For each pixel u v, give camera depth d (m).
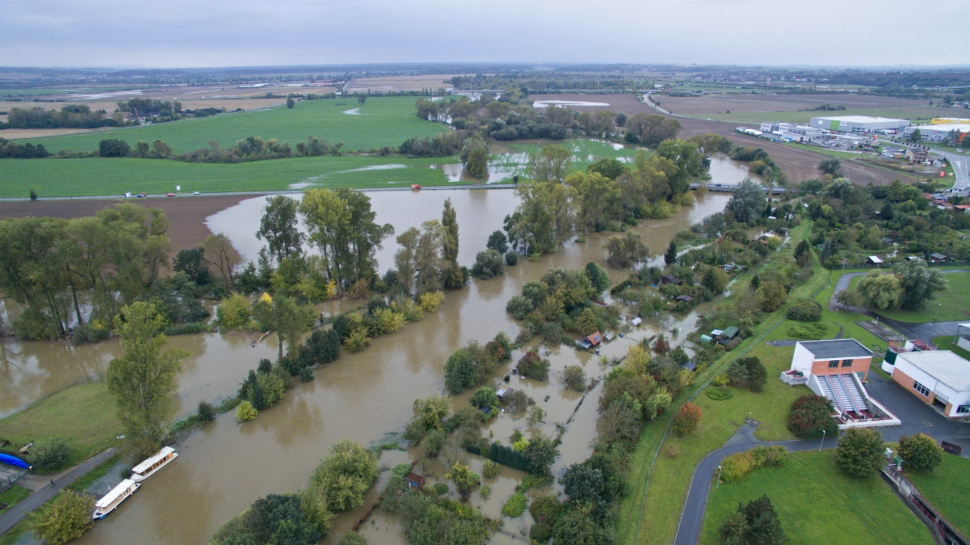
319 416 71.44
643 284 112.31
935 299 103.00
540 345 89.38
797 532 51.56
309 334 92.25
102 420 69.38
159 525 53.66
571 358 85.62
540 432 67.38
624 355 86.06
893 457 60.16
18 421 68.81
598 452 59.12
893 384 76.88
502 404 72.75
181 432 67.75
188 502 56.66
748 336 90.31
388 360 85.31
